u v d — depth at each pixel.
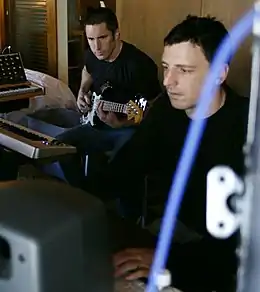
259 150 0.43
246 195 0.44
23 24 4.23
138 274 1.02
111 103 2.81
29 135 2.14
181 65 1.44
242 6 2.69
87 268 0.69
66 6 4.05
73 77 4.20
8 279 0.65
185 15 3.18
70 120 3.09
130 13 3.59
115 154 1.92
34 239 0.63
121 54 2.88
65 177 1.86
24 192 0.72
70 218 0.67
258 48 0.43
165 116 1.66
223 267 1.14
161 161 1.71
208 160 1.45
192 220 1.37
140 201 1.68
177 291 0.99
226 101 1.48
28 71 3.80
